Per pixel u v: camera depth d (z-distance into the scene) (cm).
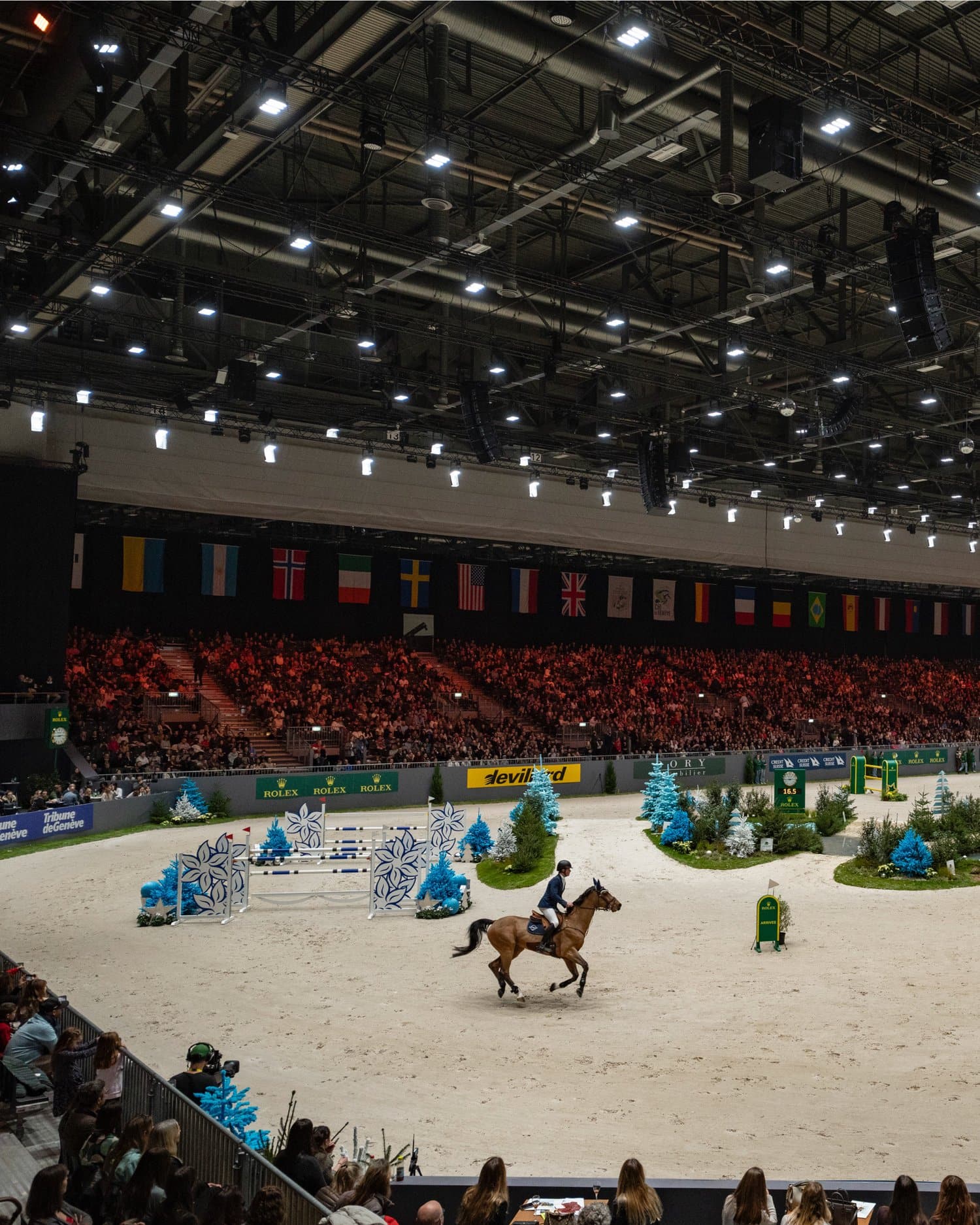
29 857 3144
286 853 3095
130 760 4066
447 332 3159
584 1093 1366
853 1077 1405
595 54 1906
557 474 4622
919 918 2373
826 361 3089
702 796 4053
